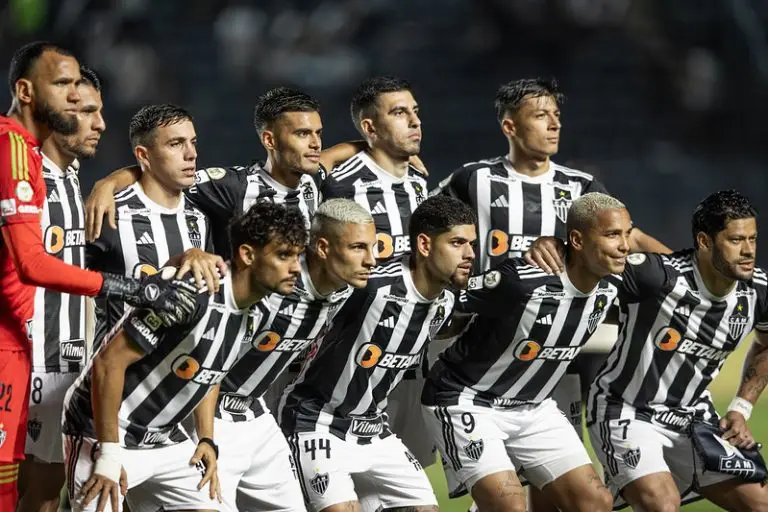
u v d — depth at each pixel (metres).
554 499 19.52
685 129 69.25
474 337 19.27
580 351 21.05
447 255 17.72
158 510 16.75
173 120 19.03
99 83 18.33
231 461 17.47
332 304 17.61
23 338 15.81
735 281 19.64
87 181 61.47
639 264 19.42
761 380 20.45
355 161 22.03
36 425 18.88
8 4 66.25
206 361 15.84
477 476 19.03
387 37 72.88
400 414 21.98
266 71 70.56
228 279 15.70
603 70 70.81
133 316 15.22
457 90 70.44
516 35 71.62
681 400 20.12
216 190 20.61
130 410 15.95
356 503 18.14
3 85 65.62
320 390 18.28
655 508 19.39
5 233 14.89
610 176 65.81
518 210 22.34
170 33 71.19
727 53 71.31
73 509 15.87
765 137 69.12
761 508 19.84
